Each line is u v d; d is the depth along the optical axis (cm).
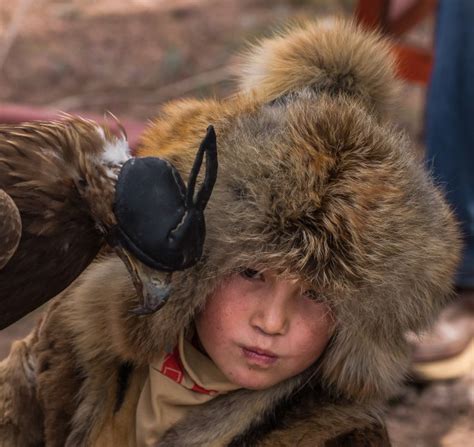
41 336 484
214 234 424
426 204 434
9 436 486
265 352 431
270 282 429
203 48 1587
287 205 416
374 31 554
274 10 1720
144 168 405
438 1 888
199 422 452
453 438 776
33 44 1585
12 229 455
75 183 476
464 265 860
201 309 441
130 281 443
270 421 448
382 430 455
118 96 1443
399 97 499
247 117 445
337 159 421
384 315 427
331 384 448
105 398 466
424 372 824
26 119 979
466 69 870
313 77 479
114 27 1666
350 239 415
